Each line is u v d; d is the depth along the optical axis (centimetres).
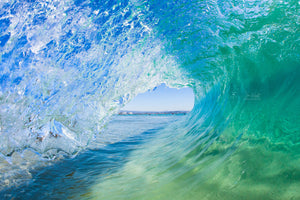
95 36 248
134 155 324
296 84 179
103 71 288
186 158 224
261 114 194
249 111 215
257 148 162
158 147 352
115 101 330
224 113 286
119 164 278
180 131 461
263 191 119
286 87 187
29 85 228
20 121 228
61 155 331
